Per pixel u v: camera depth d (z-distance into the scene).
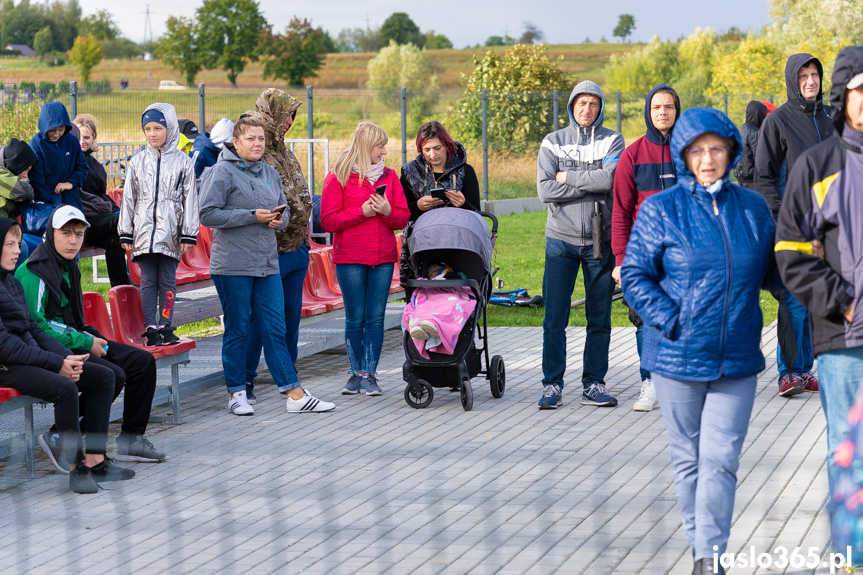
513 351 10.63
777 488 5.76
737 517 5.29
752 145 10.41
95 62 108.75
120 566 4.84
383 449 6.91
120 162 16.67
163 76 107.50
